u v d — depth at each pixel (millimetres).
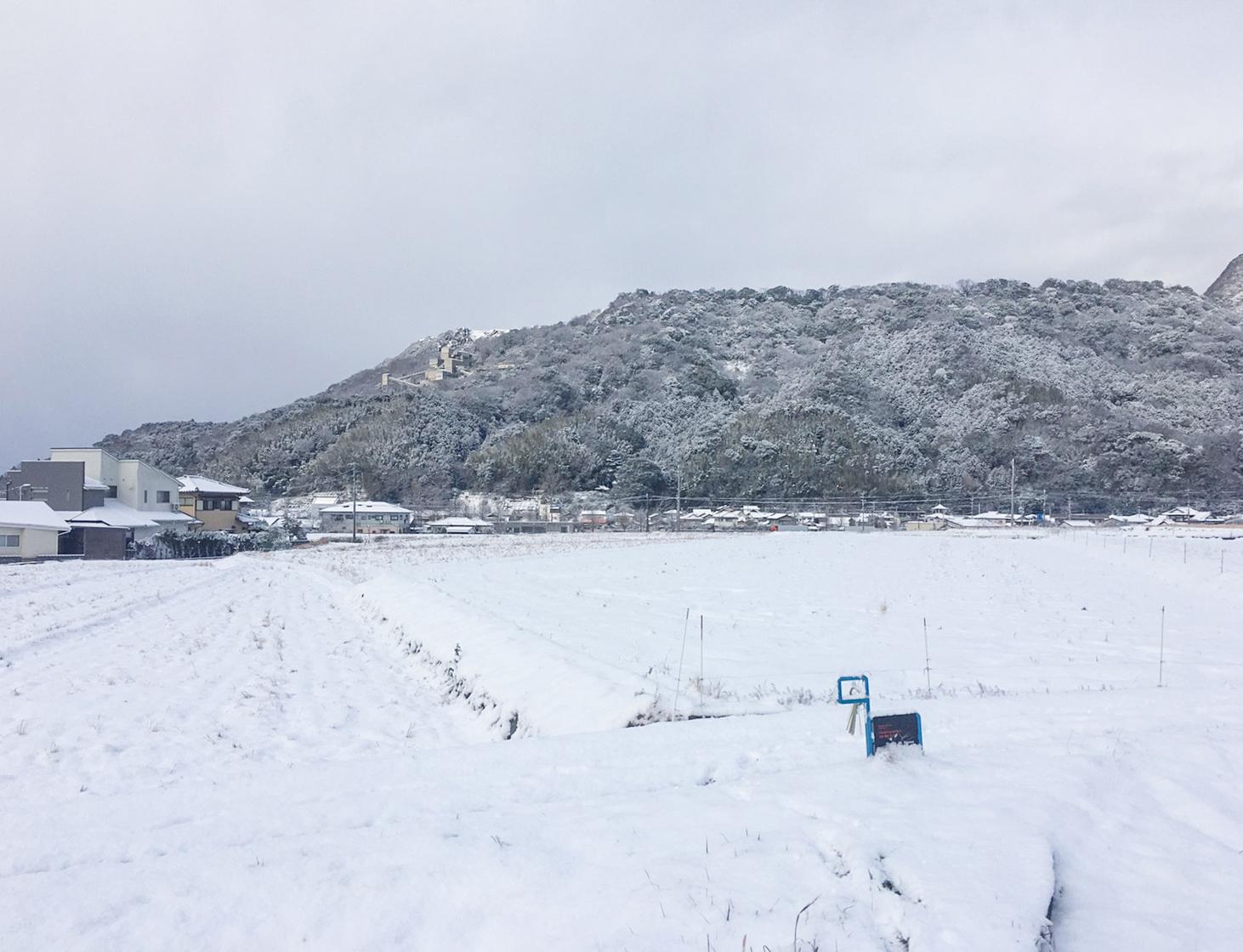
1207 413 135500
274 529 76938
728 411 155625
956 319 186625
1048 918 5148
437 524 97625
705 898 5316
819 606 23391
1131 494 112938
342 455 123062
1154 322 187750
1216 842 6527
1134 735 9094
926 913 5086
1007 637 18234
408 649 18156
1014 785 7316
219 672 15539
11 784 9234
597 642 16328
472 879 5734
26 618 21766
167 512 72312
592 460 125812
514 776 8055
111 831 6891
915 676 13328
